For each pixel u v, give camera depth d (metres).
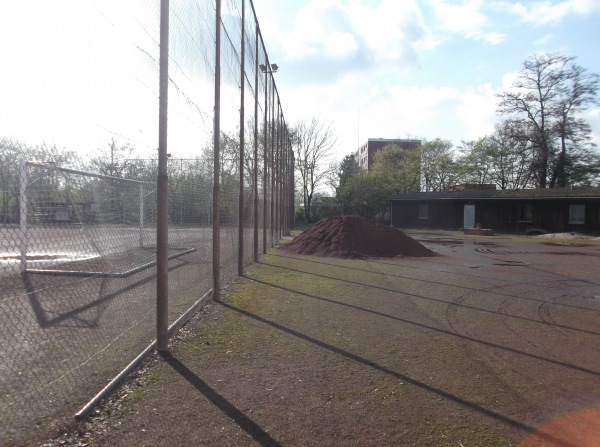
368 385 4.20
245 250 12.52
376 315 7.04
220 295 8.24
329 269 12.65
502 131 49.22
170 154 6.04
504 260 16.03
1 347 4.81
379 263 14.48
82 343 5.01
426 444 3.14
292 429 3.33
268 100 15.34
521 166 48.81
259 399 3.84
